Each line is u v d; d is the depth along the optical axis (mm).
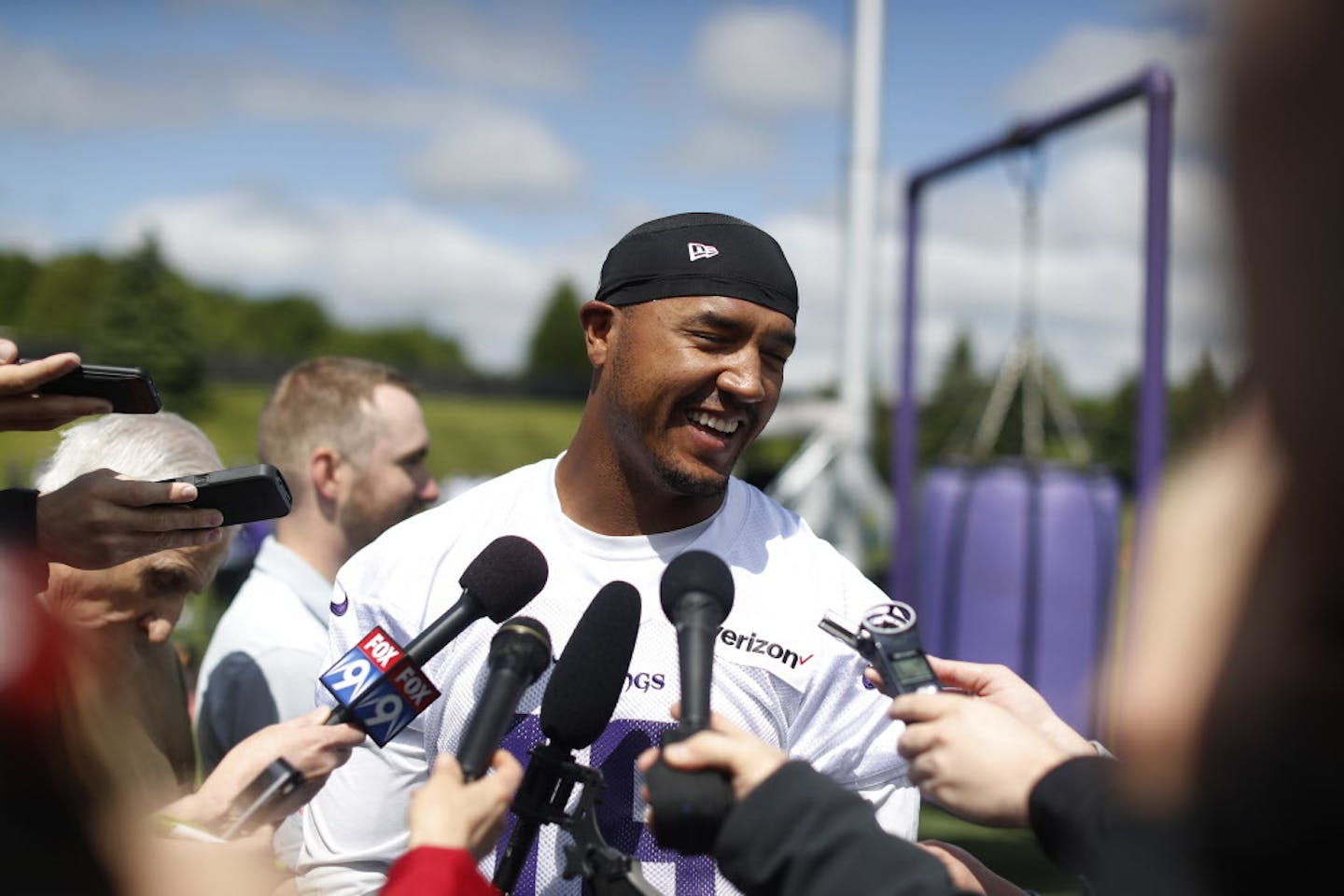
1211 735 864
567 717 1650
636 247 2027
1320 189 724
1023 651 6324
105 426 2264
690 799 1318
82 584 2033
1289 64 717
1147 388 5199
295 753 1757
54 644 1229
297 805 1785
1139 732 897
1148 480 5191
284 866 2107
